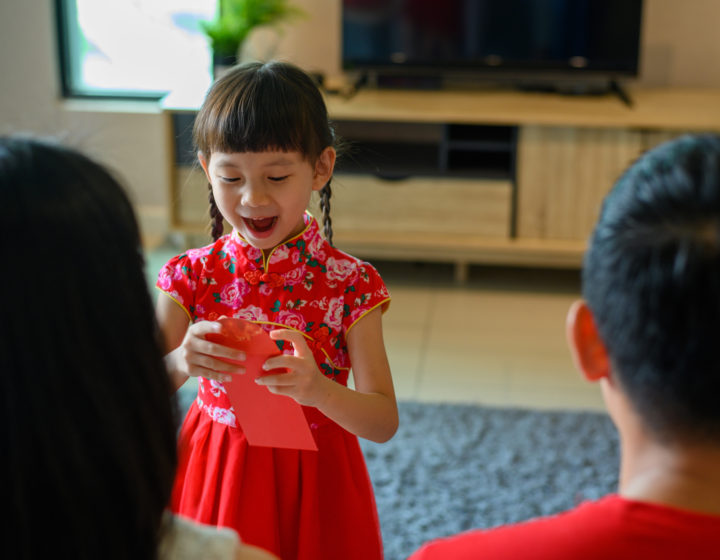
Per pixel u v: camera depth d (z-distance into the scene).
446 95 3.61
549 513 2.05
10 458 0.54
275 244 1.14
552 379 2.76
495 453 2.31
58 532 0.55
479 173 3.44
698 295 0.53
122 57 4.04
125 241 0.58
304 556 1.14
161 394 0.61
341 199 3.51
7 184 0.54
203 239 3.64
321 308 1.15
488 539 0.59
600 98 3.57
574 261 3.48
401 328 3.14
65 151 0.58
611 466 2.26
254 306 1.15
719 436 0.54
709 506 0.54
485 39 3.57
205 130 1.10
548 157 3.38
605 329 0.58
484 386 2.71
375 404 1.11
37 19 3.89
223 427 1.16
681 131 3.28
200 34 4.00
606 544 0.55
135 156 4.01
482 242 3.48
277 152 1.06
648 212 0.56
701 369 0.53
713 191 0.54
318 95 1.12
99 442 0.56
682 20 3.68
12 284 0.53
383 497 2.11
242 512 1.14
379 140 3.91
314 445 1.06
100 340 0.56
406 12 3.56
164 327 1.16
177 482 1.20
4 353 0.54
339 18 3.77
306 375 1.00
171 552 0.61
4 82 3.96
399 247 3.54
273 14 3.47
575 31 3.53
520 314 3.29
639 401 0.57
